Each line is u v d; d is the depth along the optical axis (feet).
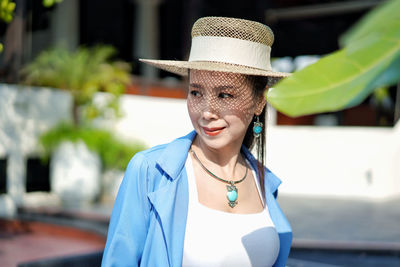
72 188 27.14
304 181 40.96
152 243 4.76
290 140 41.75
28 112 26.66
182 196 5.01
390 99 48.11
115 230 4.84
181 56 41.06
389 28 0.72
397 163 40.86
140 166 4.96
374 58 0.76
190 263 4.86
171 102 36.09
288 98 0.83
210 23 4.87
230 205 5.32
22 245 19.44
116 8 44.37
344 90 0.79
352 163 39.58
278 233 5.68
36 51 35.47
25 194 26.86
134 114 33.96
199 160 5.36
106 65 29.63
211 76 4.74
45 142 26.40
